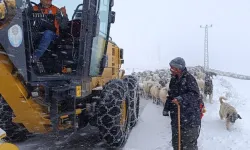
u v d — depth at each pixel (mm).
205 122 8328
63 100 4797
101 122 5590
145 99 12602
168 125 7730
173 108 4801
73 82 4758
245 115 9711
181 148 4734
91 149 5844
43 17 5109
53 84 4637
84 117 5676
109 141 5672
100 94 5773
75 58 5109
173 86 4801
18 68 4215
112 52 7625
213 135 7016
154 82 12906
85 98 5641
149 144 6137
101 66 6020
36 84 4445
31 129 5000
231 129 7652
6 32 4098
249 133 7375
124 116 6070
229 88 18234
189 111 4602
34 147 5906
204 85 12195
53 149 5812
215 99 12938
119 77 8609
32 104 4500
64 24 5227
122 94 5762
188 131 4633
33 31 4879
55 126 4602
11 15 4117
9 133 5965
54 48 5215
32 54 4559
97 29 5043
